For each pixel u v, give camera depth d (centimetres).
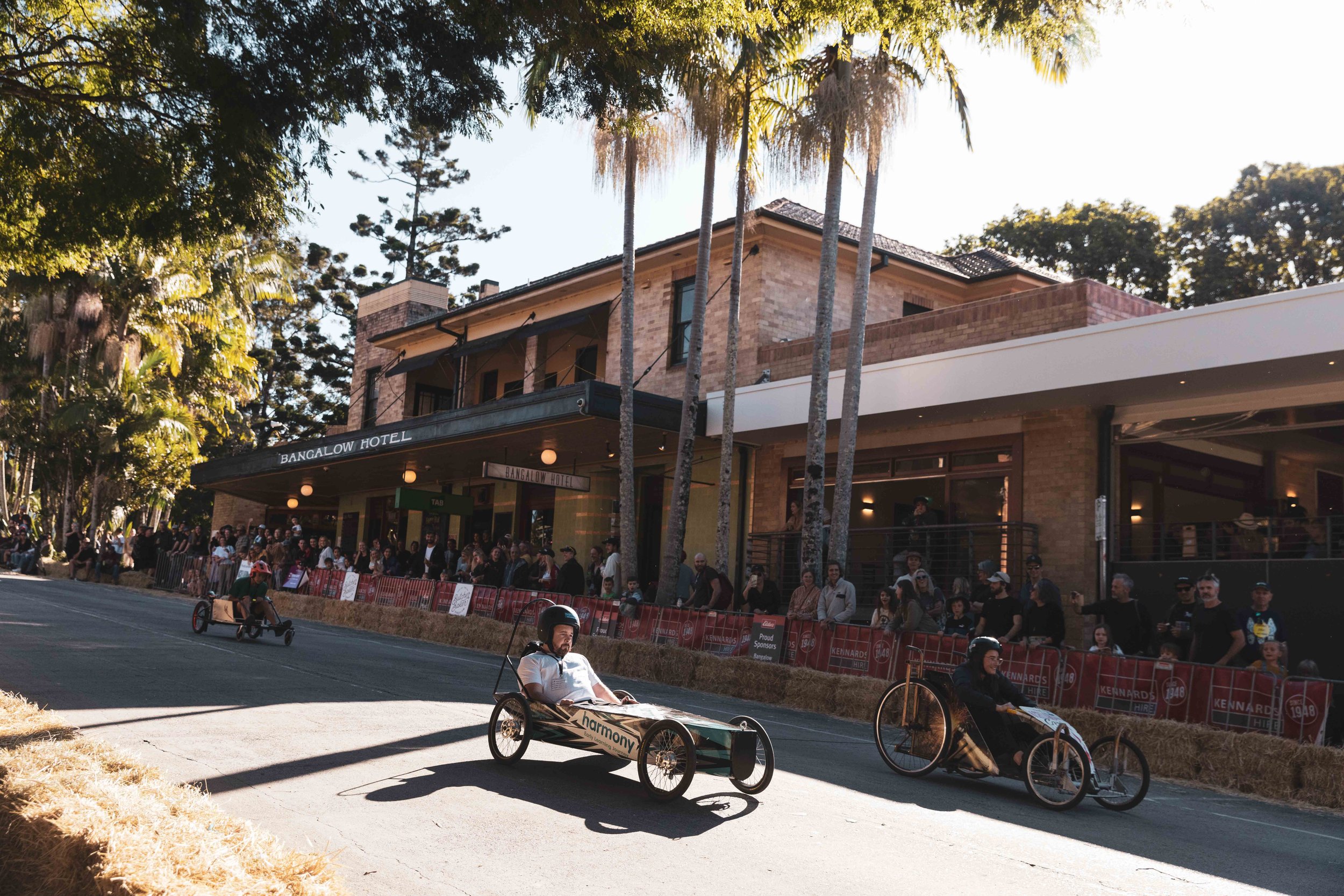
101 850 407
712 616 1655
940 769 977
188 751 778
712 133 1852
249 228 1057
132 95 1006
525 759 827
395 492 3544
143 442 3916
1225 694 1066
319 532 4222
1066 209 3975
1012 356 1625
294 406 6253
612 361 2573
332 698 1098
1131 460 1669
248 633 1697
